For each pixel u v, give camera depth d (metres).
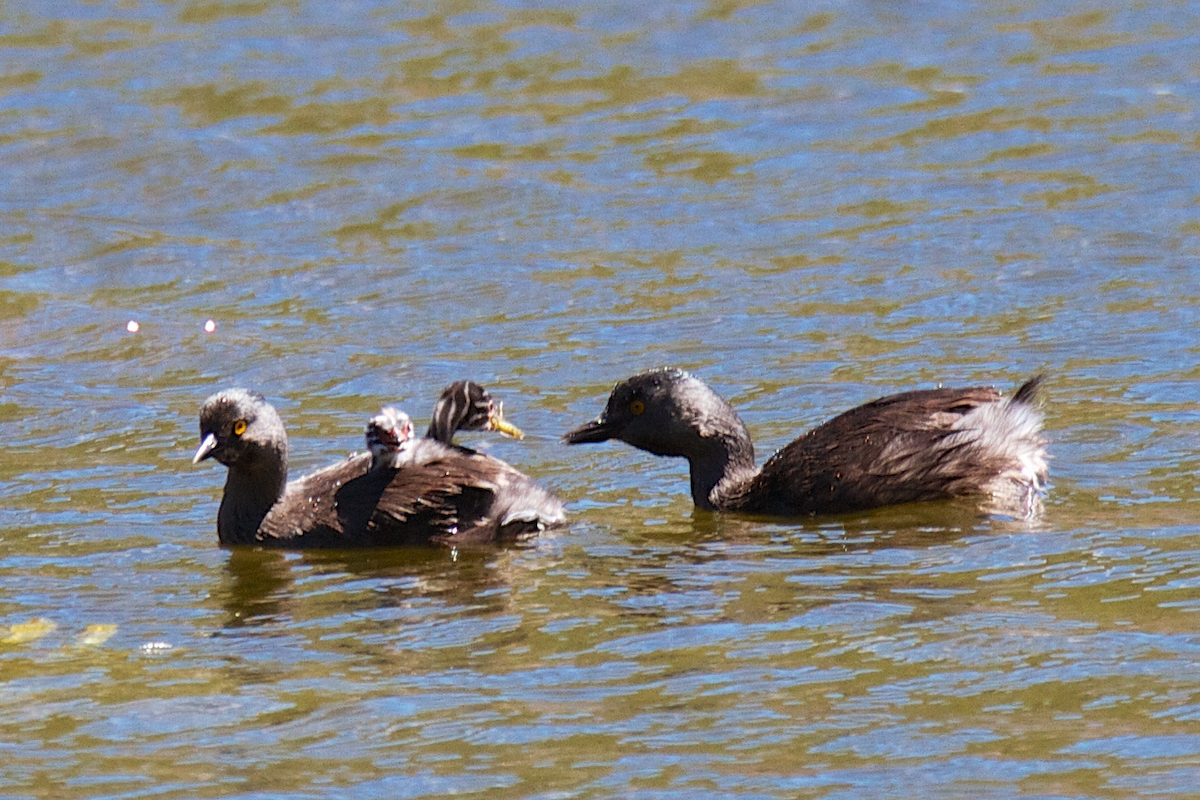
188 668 11.23
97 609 12.44
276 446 14.14
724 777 9.44
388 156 24.31
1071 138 24.02
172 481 15.47
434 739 10.01
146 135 24.94
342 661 11.27
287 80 26.95
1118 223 21.33
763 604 11.95
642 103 26.03
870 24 28.86
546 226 22.23
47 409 17.33
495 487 14.07
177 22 29.55
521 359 18.45
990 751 9.62
